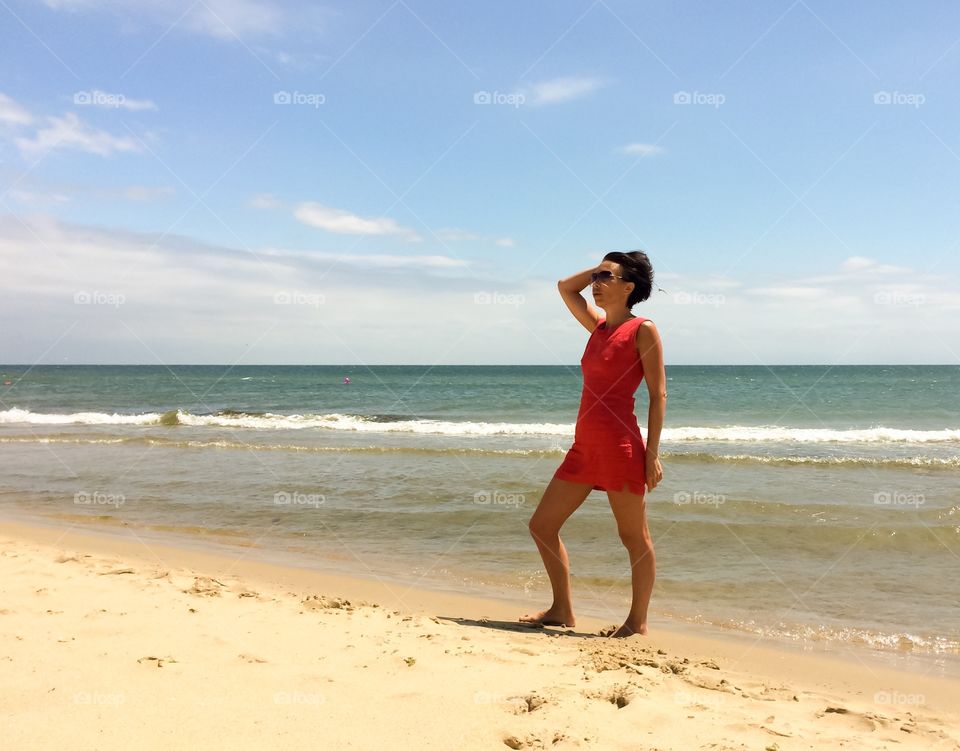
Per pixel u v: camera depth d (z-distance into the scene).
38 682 3.07
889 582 5.90
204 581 5.40
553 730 2.78
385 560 6.59
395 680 3.31
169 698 2.94
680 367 132.50
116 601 4.57
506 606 5.23
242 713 2.82
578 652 3.95
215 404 34.59
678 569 6.30
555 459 13.72
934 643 4.52
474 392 44.44
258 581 5.78
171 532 7.75
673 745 2.70
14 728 2.59
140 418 24.36
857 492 9.98
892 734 2.98
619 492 4.49
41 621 4.04
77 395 42.41
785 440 18.14
